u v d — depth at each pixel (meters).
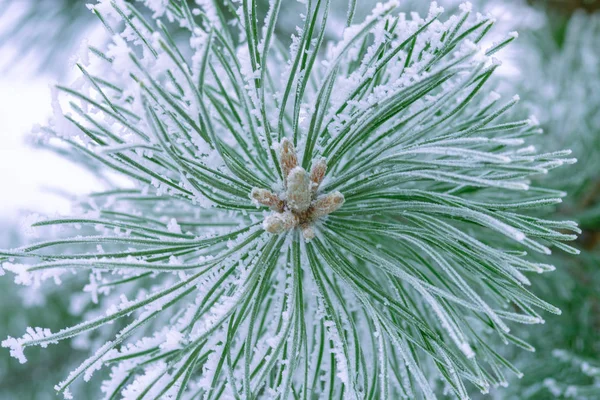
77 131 0.21
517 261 0.21
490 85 0.31
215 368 0.21
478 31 0.22
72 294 0.37
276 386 0.22
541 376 0.32
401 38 0.22
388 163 0.22
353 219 0.23
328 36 0.36
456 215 0.22
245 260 0.22
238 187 0.23
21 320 0.40
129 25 0.21
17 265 0.21
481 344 0.23
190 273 0.24
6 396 0.40
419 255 0.24
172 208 0.27
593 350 0.33
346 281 0.22
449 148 0.20
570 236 0.22
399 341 0.21
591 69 0.38
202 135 0.22
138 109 0.21
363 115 0.22
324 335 0.22
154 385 0.21
